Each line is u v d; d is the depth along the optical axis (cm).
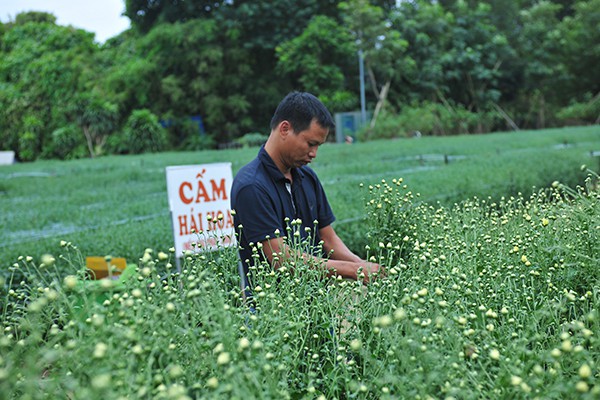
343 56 3609
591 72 3994
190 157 2128
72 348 138
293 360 167
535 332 170
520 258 219
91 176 1589
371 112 3491
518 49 4144
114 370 136
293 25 3569
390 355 154
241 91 3669
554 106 4169
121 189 1235
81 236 652
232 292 184
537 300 202
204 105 3550
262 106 3681
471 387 152
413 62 3406
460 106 3753
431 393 148
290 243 231
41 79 3838
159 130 3372
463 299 191
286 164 258
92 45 4103
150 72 3553
